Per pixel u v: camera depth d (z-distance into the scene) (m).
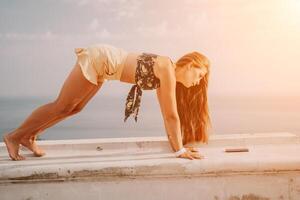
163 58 3.18
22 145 3.40
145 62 3.16
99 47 3.17
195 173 2.89
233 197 2.92
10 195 2.84
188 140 3.48
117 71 3.17
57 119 3.26
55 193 2.86
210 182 2.92
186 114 3.46
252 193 2.93
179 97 3.44
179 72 3.37
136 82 3.18
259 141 3.58
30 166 2.86
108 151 3.41
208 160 2.92
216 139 3.53
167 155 3.17
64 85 3.13
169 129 3.11
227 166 2.89
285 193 2.94
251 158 2.94
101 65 3.12
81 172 2.85
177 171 2.89
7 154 3.38
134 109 3.22
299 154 3.10
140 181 2.89
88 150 3.44
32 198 2.85
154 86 3.18
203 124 3.47
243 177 2.92
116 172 2.87
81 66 3.06
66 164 2.88
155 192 2.90
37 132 3.25
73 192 2.87
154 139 3.54
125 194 2.89
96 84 3.12
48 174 2.84
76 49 3.16
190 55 3.39
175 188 2.91
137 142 3.46
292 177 2.93
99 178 2.87
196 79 3.38
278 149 3.34
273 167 2.91
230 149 3.27
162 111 3.22
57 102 3.16
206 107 3.47
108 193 2.88
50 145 3.41
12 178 2.82
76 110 3.28
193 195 2.91
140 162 2.90
